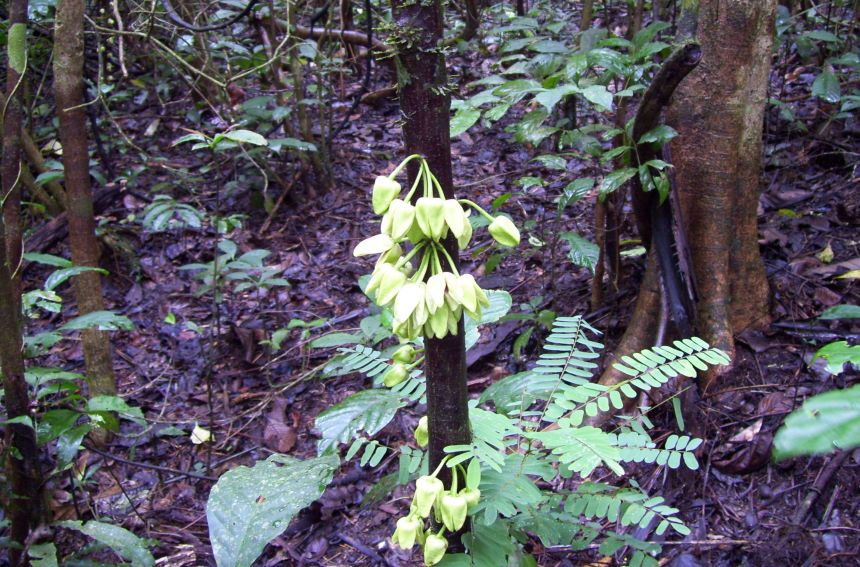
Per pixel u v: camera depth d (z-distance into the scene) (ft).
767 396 8.38
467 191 14.76
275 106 16.42
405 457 5.90
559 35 17.75
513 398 5.85
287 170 16.11
